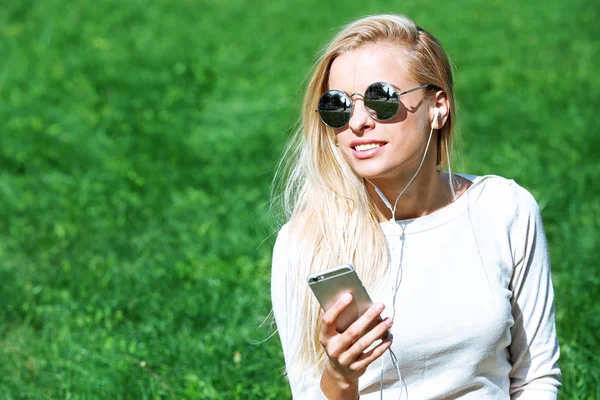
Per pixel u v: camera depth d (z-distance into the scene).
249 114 9.52
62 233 6.50
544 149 8.11
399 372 2.44
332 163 2.60
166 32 13.10
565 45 12.34
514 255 2.56
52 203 7.18
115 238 6.39
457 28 13.38
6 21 13.21
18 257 6.14
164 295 5.48
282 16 14.22
